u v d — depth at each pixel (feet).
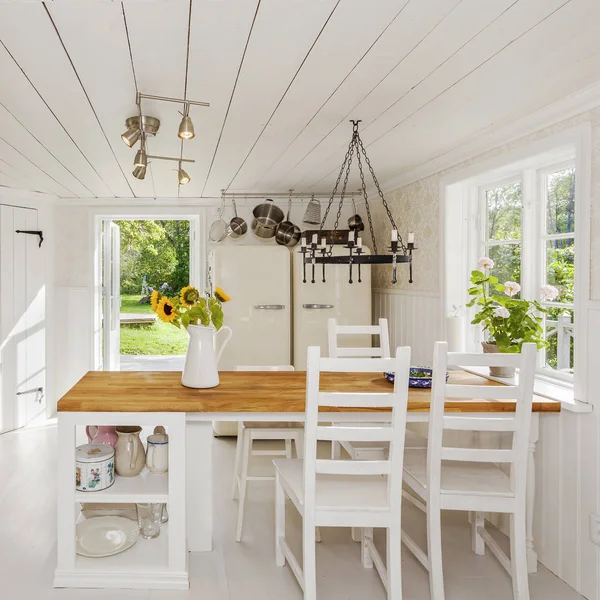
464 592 7.38
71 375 16.60
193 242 21.39
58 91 7.34
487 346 9.15
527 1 5.05
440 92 7.47
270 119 8.68
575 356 7.62
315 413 6.41
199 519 8.37
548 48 6.06
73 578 7.27
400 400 6.45
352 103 7.92
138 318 36.35
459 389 6.74
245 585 7.45
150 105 7.92
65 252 16.61
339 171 12.84
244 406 7.34
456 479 7.23
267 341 14.75
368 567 8.00
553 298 8.51
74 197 16.20
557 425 7.96
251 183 14.34
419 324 12.81
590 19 5.41
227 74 6.79
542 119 8.22
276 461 8.20
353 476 7.52
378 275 15.84
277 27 5.56
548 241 9.25
